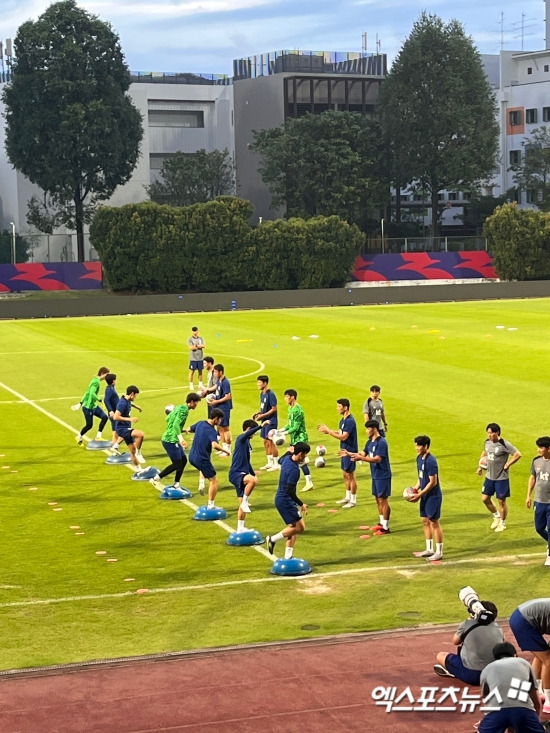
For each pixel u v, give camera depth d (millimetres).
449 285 87250
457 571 18469
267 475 26328
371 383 40250
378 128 107812
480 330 59438
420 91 104250
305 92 113188
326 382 40781
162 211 93750
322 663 13617
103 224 93188
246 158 119000
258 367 45781
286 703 12312
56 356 52062
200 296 82500
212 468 22391
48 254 100312
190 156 114250
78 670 13578
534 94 119312
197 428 22328
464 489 24438
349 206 104938
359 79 114625
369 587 17547
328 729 11617
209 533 21266
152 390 40562
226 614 16234
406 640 14484
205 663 13719
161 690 12805
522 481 25078
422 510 19234
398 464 27109
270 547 18641
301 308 83188
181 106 122062
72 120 96125
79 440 30344
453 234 122375
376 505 23406
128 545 20469
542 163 110000
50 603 16969
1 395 39781
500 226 95375
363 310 78812
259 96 116188
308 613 16188
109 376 28812
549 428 30891
